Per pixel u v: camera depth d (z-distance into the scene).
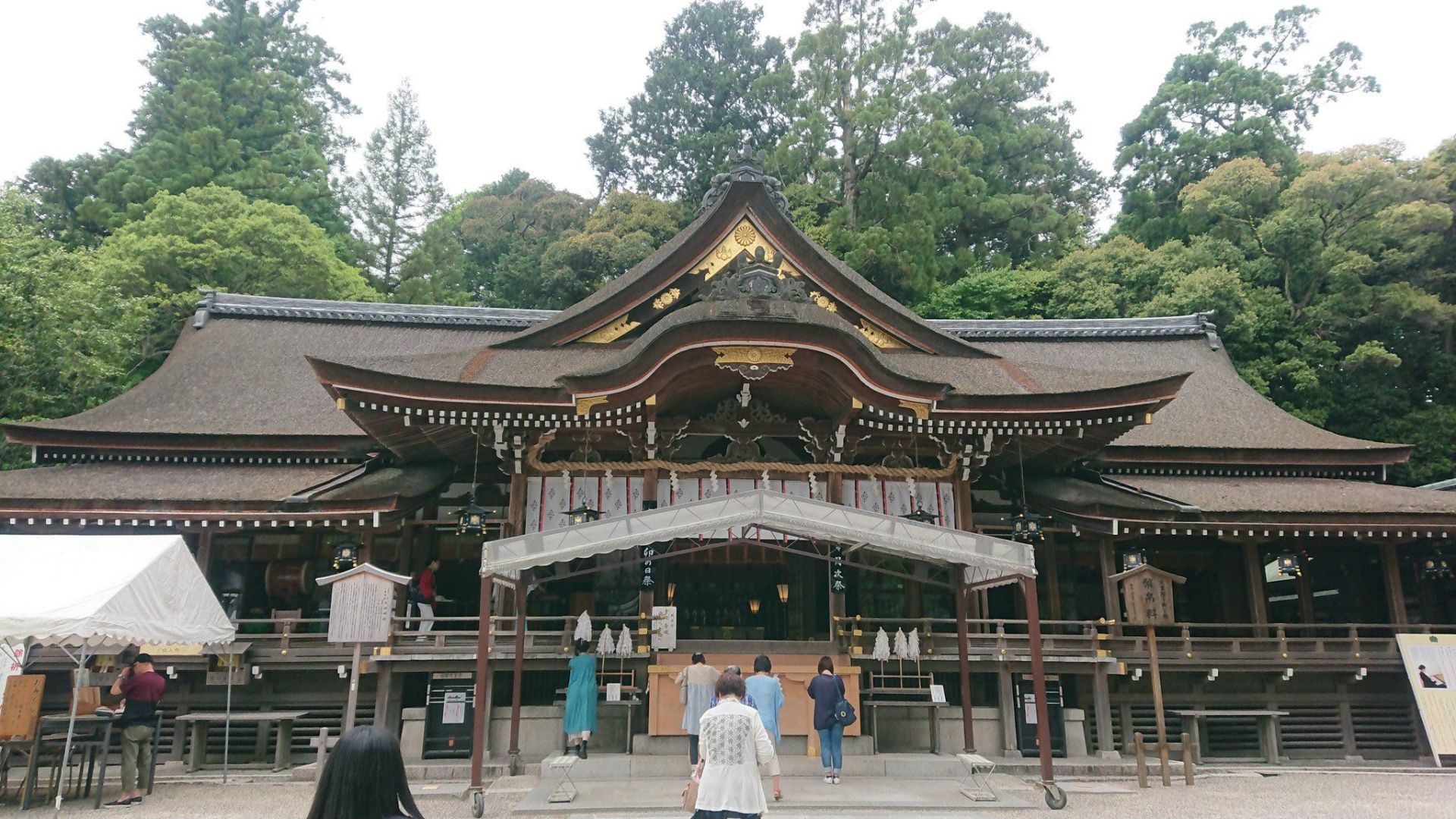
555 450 18.44
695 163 59.16
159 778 14.47
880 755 14.73
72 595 10.88
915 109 48.88
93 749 12.98
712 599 19.00
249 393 22.55
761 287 17.23
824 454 18.52
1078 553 21.03
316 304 27.69
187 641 12.45
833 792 11.89
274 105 51.91
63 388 25.73
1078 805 12.10
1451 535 19.59
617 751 15.38
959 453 18.47
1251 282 39.62
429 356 18.36
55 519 16.89
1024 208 53.12
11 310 22.98
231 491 18.12
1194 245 41.03
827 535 12.59
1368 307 36.66
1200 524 18.94
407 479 18.67
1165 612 15.50
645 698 15.74
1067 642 18.06
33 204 38.38
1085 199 61.41
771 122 60.25
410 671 16.00
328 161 55.41
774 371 16.77
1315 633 21.75
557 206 60.16
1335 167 36.75
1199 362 27.98
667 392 17.06
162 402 21.75
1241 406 25.36
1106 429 18.23
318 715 16.78
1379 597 22.36
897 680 16.70
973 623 17.11
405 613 17.45
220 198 37.28
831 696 12.50
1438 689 18.02
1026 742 16.05
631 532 12.43
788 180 50.81
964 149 49.34
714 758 6.57
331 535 19.36
